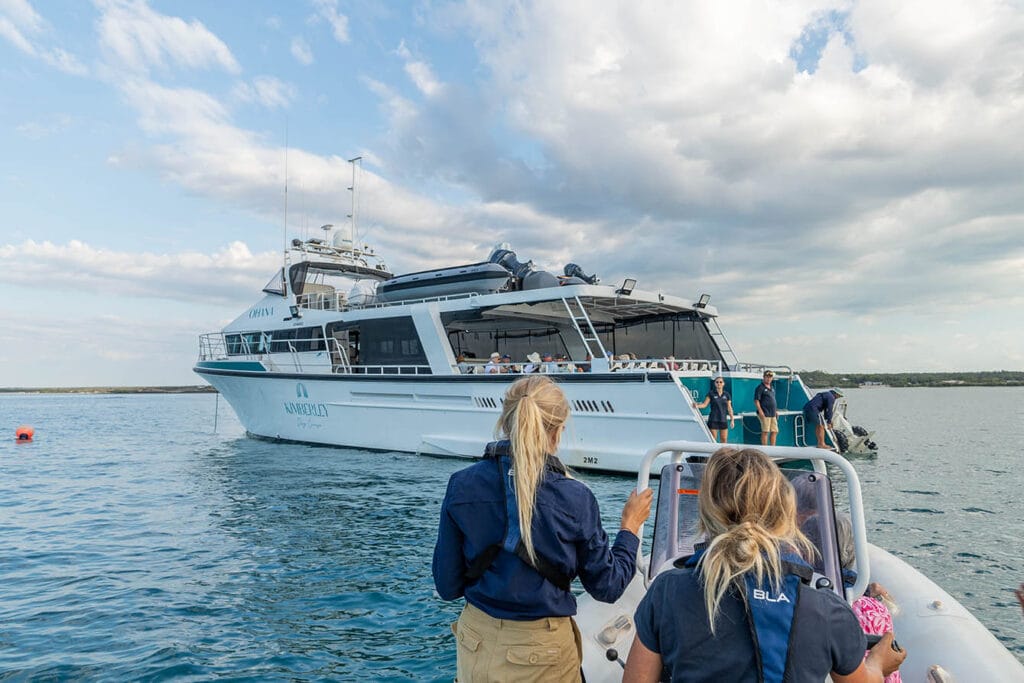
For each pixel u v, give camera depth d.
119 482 13.49
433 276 16.34
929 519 9.18
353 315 17.08
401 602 5.86
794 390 14.48
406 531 8.48
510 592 1.88
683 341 14.88
